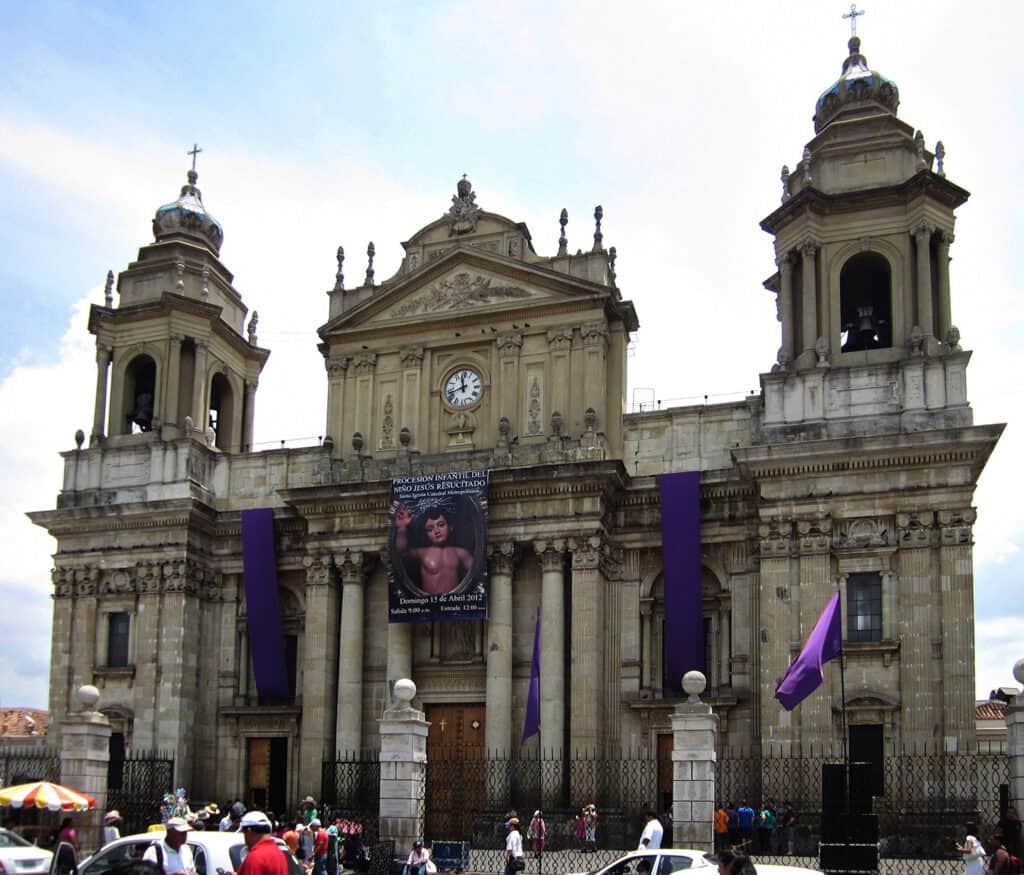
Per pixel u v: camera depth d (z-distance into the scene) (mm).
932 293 48062
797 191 51062
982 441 44312
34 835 39938
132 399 59656
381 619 52469
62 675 55094
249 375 62750
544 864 40250
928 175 47844
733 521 49438
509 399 52875
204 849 25703
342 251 57781
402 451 52531
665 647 49656
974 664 43438
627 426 52219
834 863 29828
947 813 41906
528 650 49969
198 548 55469
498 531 50188
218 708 54688
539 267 53188
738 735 47719
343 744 50406
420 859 31266
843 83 52094
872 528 45656
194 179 62719
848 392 47281
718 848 40031
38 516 56312
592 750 47031
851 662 44844
